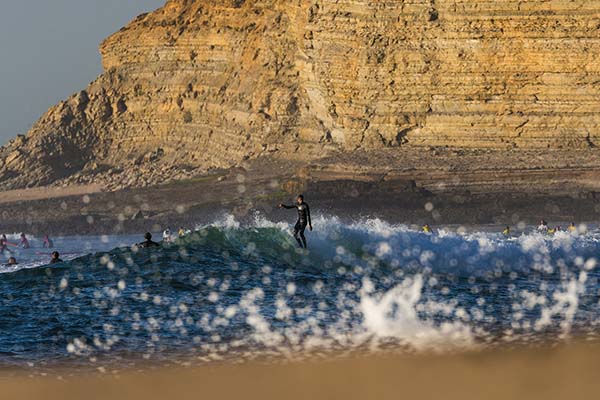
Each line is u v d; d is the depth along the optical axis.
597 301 72.81
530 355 50.47
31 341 62.31
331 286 83.75
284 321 66.62
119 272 89.69
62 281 86.38
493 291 80.12
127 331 65.06
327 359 52.62
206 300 76.62
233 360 54.12
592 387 42.03
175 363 54.28
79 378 50.88
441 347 54.38
